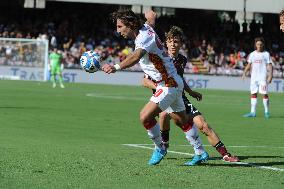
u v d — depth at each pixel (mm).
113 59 95562
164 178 17484
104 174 17828
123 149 24203
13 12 103188
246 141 29328
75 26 102500
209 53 97750
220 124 38312
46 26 101625
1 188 15297
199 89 89125
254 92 44781
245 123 39375
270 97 75000
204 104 56906
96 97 60156
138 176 17672
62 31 101062
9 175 17156
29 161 19812
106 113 42688
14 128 31406
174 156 22406
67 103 50781
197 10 107688
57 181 16484
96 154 22219
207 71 95188
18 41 90188
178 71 21234
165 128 21469
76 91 68938
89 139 27875
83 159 20672
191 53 98250
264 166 20359
